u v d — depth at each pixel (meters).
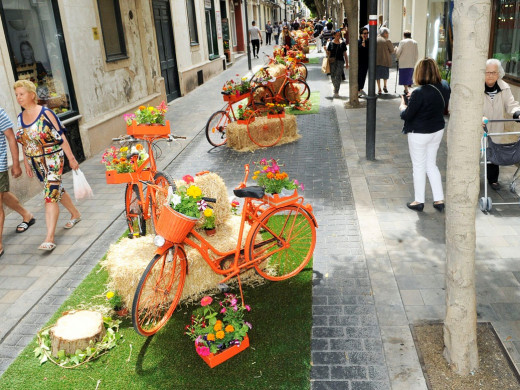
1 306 4.08
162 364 3.24
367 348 3.25
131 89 10.90
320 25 27.69
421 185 5.25
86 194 5.44
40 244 5.21
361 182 6.32
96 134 8.85
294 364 3.15
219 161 7.95
